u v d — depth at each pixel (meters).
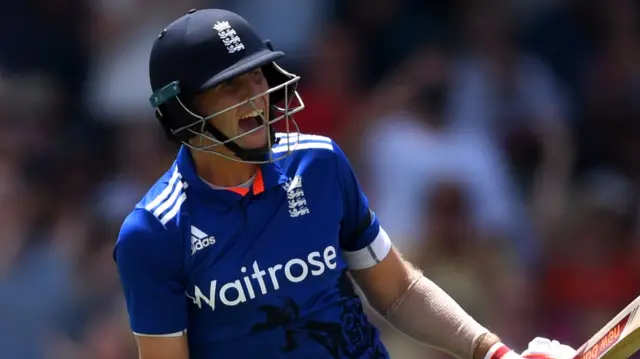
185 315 10.48
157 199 10.38
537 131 21.91
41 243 20.69
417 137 20.72
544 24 23.31
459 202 19.64
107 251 20.73
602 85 23.19
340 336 10.66
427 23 23.34
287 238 10.45
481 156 20.44
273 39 23.28
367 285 11.62
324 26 23.45
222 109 10.24
